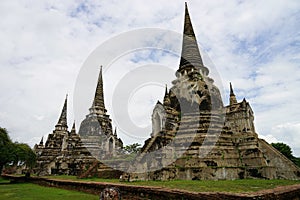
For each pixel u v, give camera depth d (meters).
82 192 18.56
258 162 22.84
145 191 13.09
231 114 28.02
